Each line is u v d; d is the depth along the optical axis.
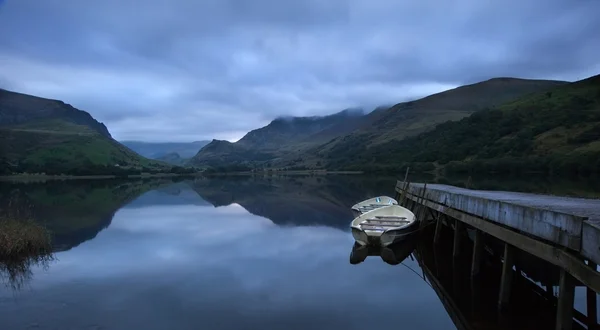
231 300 11.24
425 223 20.97
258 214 30.84
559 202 11.50
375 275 13.73
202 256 16.73
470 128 117.25
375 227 17.73
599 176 62.53
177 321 9.73
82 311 10.38
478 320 9.75
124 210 33.50
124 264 15.35
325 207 35.53
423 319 9.92
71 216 29.62
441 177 76.94
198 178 112.50
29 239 16.05
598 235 6.21
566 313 7.37
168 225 25.39
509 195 15.50
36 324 9.52
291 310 10.49
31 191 55.31
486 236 16.22
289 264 15.37
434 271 14.19
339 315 10.15
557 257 7.49
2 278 13.38
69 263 15.50
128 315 10.09
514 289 12.15
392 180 80.31
